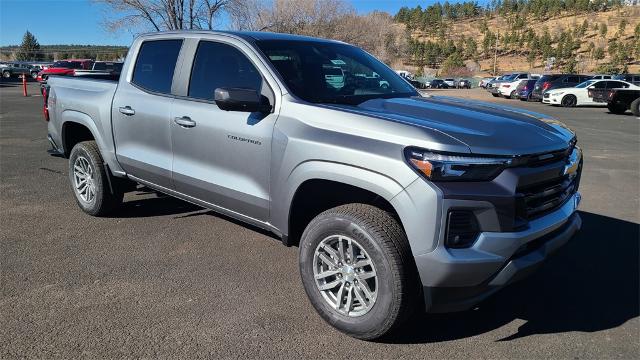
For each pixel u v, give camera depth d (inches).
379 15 2390.5
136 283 159.0
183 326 134.6
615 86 1022.4
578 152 149.9
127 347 124.7
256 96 140.6
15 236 197.5
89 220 217.9
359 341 129.6
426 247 114.3
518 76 1632.6
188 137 167.2
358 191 134.6
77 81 222.2
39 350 122.7
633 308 149.6
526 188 121.8
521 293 158.6
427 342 130.3
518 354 125.7
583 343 131.0
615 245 199.6
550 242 128.4
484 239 114.6
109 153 202.7
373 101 149.3
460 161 113.5
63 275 163.5
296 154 134.7
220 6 985.5
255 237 201.0
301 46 168.4
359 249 127.0
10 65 2055.9
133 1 945.5
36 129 518.3
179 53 177.3
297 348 126.0
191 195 173.5
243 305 146.6
